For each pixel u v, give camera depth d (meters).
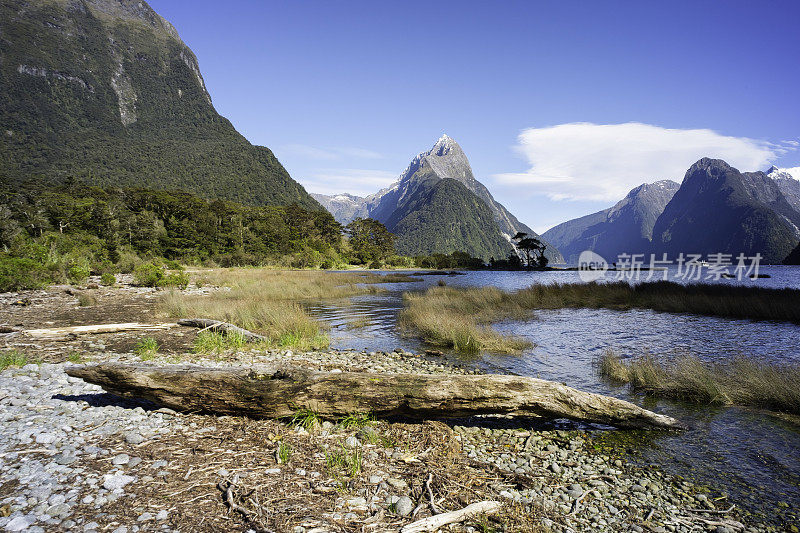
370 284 33.22
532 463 4.21
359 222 119.38
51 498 2.91
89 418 4.53
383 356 9.00
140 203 83.56
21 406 4.84
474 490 3.52
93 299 17.39
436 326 11.38
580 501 3.51
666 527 3.18
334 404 4.67
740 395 6.02
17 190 82.81
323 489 3.29
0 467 3.36
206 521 2.73
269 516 2.83
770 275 48.97
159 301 16.78
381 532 2.73
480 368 7.96
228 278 34.69
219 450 3.90
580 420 5.04
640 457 4.42
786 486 3.83
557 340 10.74
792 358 8.40
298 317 12.35
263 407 4.62
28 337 9.64
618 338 10.94
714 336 11.04
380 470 3.72
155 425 4.41
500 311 15.64
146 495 3.02
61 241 40.25
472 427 5.18
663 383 6.54
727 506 3.50
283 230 96.56
